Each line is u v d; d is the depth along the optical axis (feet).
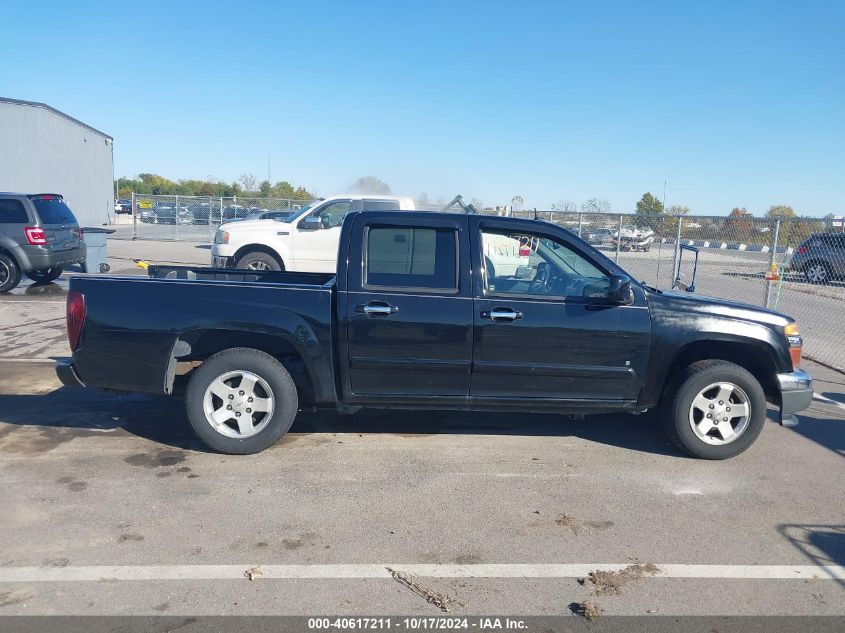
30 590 11.34
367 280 17.13
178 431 19.10
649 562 12.75
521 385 17.42
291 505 14.71
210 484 15.66
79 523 13.65
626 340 17.26
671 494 15.83
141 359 17.07
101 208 148.77
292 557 12.60
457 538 13.47
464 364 17.15
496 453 18.16
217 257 41.34
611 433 20.02
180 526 13.65
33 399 21.70
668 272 51.83
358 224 17.25
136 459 17.02
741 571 12.51
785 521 14.60
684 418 17.69
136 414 20.45
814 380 28.12
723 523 14.42
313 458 17.44
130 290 17.10
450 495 15.44
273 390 17.11
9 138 103.04
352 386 17.34
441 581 11.94
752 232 49.16
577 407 17.71
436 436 19.35
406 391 17.39
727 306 17.87
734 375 17.60
